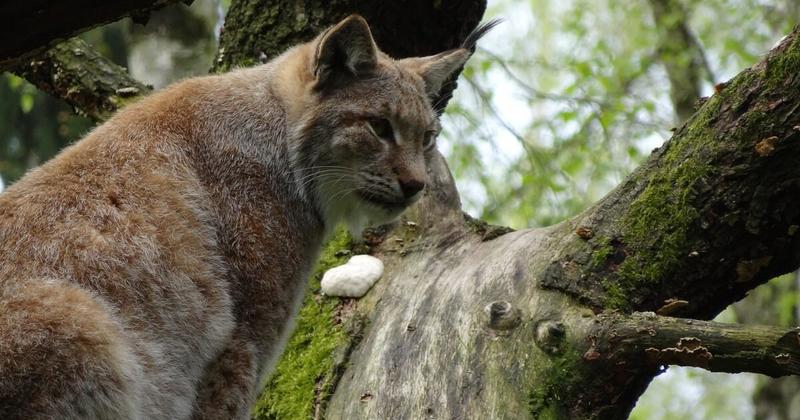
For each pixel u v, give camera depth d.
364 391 8.95
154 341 7.96
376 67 9.41
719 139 8.37
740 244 8.50
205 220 8.53
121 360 7.39
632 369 8.18
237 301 8.59
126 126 8.66
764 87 8.16
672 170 8.63
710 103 8.54
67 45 12.51
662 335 7.88
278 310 8.85
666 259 8.59
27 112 21.94
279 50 11.99
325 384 9.49
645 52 25.20
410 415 8.45
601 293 8.60
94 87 12.37
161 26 16.12
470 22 12.52
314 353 9.90
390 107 9.35
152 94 9.29
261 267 8.72
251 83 9.41
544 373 8.36
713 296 8.82
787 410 20.61
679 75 24.06
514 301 8.88
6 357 7.01
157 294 8.00
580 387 8.30
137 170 8.35
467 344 8.76
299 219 9.22
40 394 7.03
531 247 9.32
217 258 8.49
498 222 21.00
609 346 8.17
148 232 8.09
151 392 7.87
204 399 8.41
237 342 8.52
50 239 7.71
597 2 25.61
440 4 12.06
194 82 9.30
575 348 8.33
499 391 8.36
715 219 8.45
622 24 25.38
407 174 9.41
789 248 8.52
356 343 9.75
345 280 10.40
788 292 20.84
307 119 9.23
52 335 7.11
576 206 20.30
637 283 8.62
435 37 12.38
